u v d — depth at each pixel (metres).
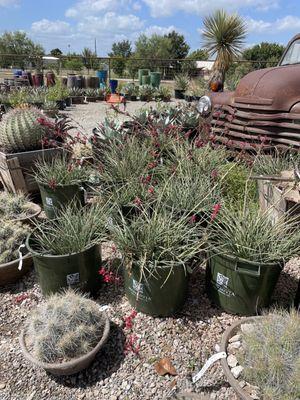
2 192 4.06
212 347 1.98
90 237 2.39
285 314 1.83
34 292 2.48
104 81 17.05
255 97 3.50
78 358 1.78
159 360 1.91
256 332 1.71
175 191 2.73
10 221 2.84
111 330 2.10
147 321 2.16
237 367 1.65
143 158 3.25
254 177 2.46
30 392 1.81
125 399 1.75
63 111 10.33
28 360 1.90
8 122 3.68
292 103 3.29
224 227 2.37
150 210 2.71
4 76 20.09
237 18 10.21
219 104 4.05
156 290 2.06
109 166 3.29
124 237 2.17
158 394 1.76
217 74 10.73
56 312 1.88
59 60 20.36
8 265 2.43
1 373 1.91
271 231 2.16
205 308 2.26
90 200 3.57
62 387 1.83
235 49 10.47
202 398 1.68
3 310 2.33
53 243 2.38
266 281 2.03
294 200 2.35
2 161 3.67
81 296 2.23
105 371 1.89
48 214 3.37
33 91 11.36
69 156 3.96
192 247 2.14
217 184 2.73
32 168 3.73
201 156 3.28
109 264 2.48
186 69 18.89
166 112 4.84
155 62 21.44
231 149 3.70
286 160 3.15
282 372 1.50
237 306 2.14
